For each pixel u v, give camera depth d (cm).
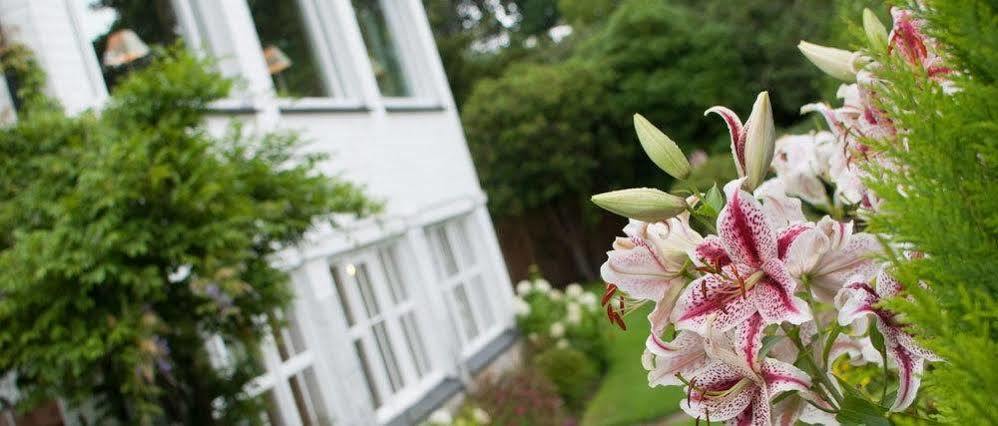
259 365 590
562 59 2394
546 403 862
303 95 940
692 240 115
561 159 1841
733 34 1812
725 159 1168
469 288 1161
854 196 131
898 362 98
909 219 70
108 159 474
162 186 492
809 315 101
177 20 787
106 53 707
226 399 572
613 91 1894
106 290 490
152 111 532
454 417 926
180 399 552
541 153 1852
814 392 109
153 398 506
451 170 1168
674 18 1836
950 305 68
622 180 1931
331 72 984
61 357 465
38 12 611
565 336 1098
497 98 1877
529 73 1909
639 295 114
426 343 995
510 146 1850
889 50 83
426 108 1130
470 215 1207
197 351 560
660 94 1819
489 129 1867
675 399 873
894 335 98
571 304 1128
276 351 757
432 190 1098
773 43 1756
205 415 560
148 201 496
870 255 73
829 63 125
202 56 800
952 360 63
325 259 841
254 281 547
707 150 1828
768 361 105
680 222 118
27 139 500
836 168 136
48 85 611
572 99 1853
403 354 948
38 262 456
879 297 97
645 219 114
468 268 1188
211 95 548
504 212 1889
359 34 1002
